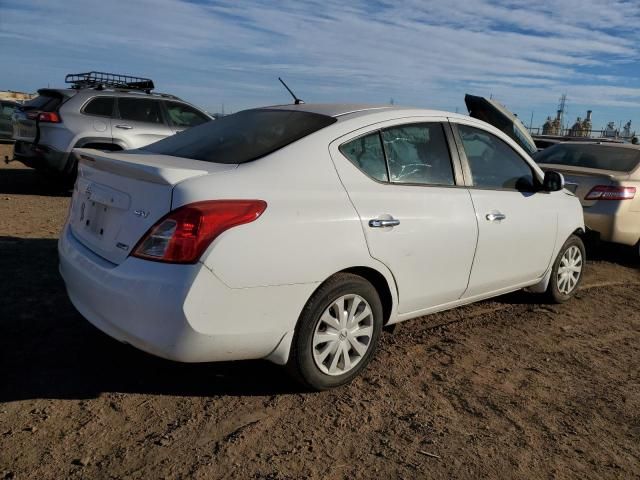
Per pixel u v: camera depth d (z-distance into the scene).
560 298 5.33
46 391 3.19
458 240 3.89
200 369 3.58
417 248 3.63
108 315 2.94
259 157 3.23
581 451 3.02
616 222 6.81
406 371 3.78
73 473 2.55
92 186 3.40
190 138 3.90
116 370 3.49
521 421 3.27
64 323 4.07
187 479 2.56
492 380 3.75
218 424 3.00
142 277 2.77
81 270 3.13
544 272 5.01
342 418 3.15
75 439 2.79
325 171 3.31
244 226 2.86
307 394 3.37
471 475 2.75
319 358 3.28
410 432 3.07
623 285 6.43
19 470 2.54
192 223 2.75
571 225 5.12
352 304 3.37
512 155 4.58
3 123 18.89
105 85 10.06
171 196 2.80
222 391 3.34
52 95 9.64
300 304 3.10
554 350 4.34
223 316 2.83
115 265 2.95
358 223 3.30
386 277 3.51
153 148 3.92
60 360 3.55
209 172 2.97
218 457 2.73
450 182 4.00
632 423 3.34
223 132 3.80
